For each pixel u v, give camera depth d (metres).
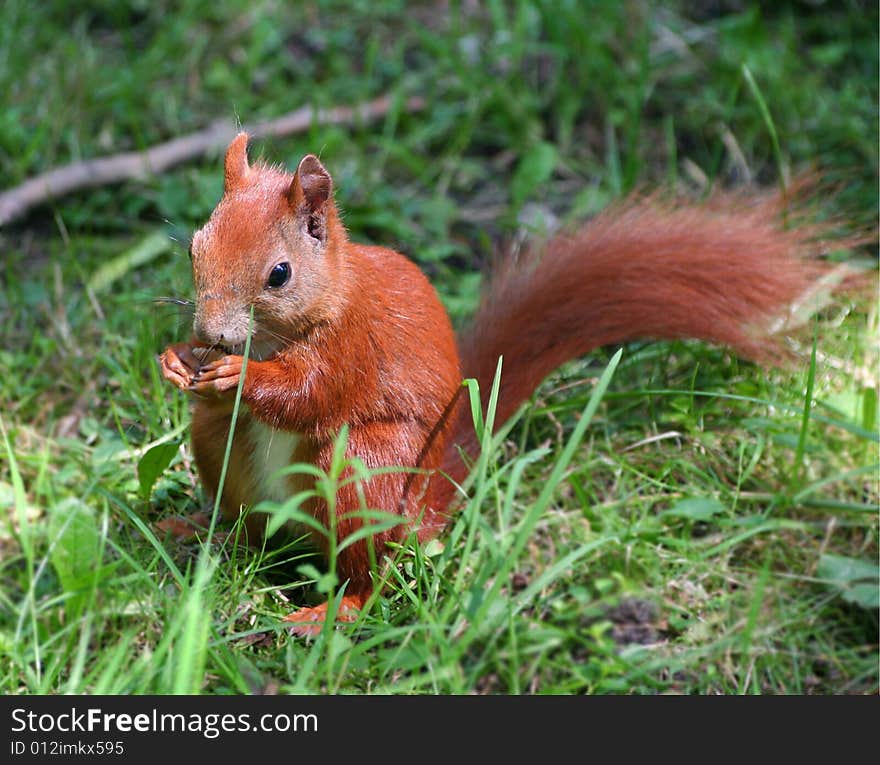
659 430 10.34
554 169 13.84
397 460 8.45
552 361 9.89
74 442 10.31
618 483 9.70
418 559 8.27
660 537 9.09
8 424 10.62
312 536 8.72
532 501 9.62
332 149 13.78
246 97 14.70
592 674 8.11
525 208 13.34
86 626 7.59
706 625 8.51
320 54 15.52
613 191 13.19
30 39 15.23
